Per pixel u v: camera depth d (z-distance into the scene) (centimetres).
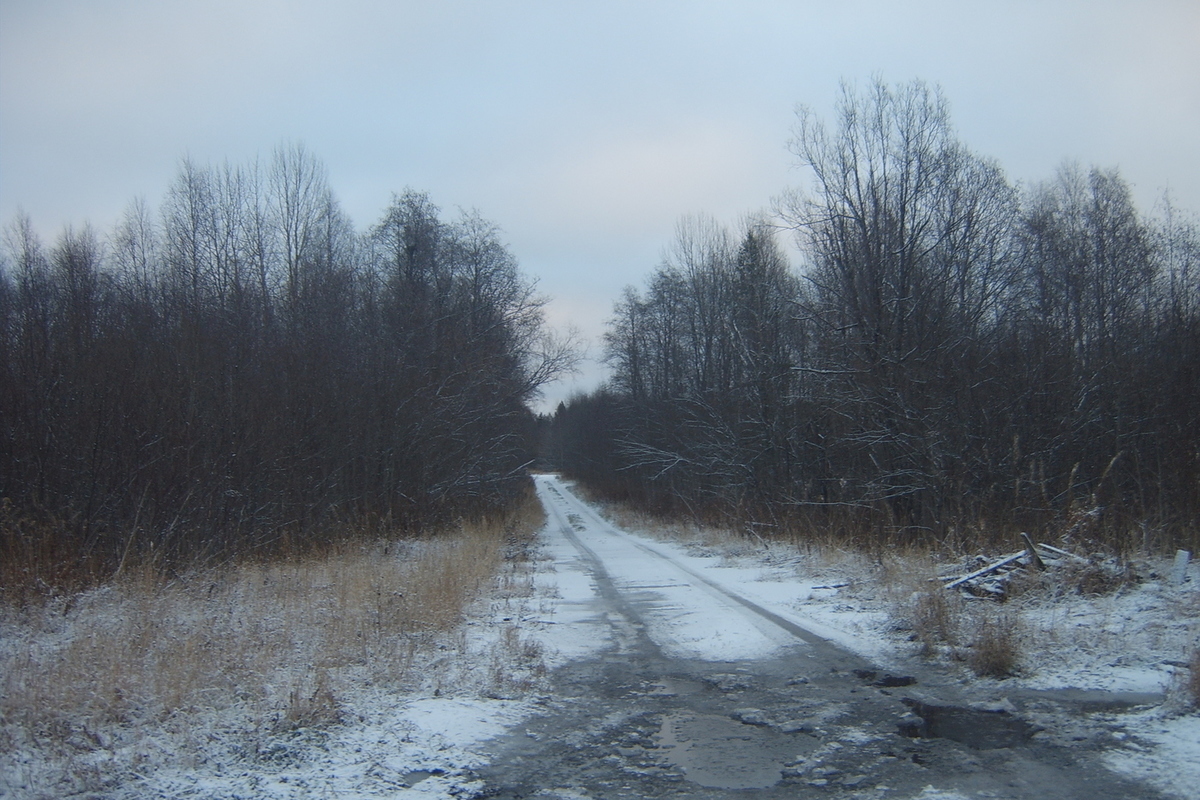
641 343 4391
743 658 875
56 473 1438
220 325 2061
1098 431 1870
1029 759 543
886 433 1911
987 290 2014
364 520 2073
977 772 525
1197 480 1341
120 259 3066
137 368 1641
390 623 927
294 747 572
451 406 2661
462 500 2750
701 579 1578
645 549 2450
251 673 711
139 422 1538
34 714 594
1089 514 1195
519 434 3438
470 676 772
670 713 679
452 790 512
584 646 954
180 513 1455
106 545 1347
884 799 488
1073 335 2227
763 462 2706
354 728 617
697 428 3234
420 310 2822
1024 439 1800
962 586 1077
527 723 652
